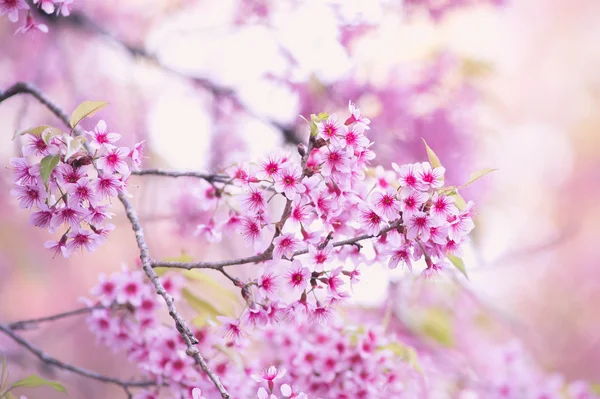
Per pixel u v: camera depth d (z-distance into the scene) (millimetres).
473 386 4922
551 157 10797
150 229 5984
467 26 6305
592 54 11094
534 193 10758
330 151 2463
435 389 4832
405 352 3506
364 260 2744
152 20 6578
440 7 5254
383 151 5270
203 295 3391
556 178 11000
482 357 6117
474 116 5902
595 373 10430
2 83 6594
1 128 6773
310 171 2496
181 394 3064
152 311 3279
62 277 9359
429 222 2342
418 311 5121
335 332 3346
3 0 2609
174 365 3057
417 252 2424
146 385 3197
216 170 3244
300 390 3236
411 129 5398
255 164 2848
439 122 5449
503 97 9438
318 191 2504
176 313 2273
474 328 6223
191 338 2242
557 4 11023
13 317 9078
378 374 3299
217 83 5629
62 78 6770
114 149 2381
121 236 9281
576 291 10859
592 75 11086
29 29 2654
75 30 5859
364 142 2498
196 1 6293
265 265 2588
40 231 8227
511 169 9109
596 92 11094
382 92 5305
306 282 2445
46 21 5332
